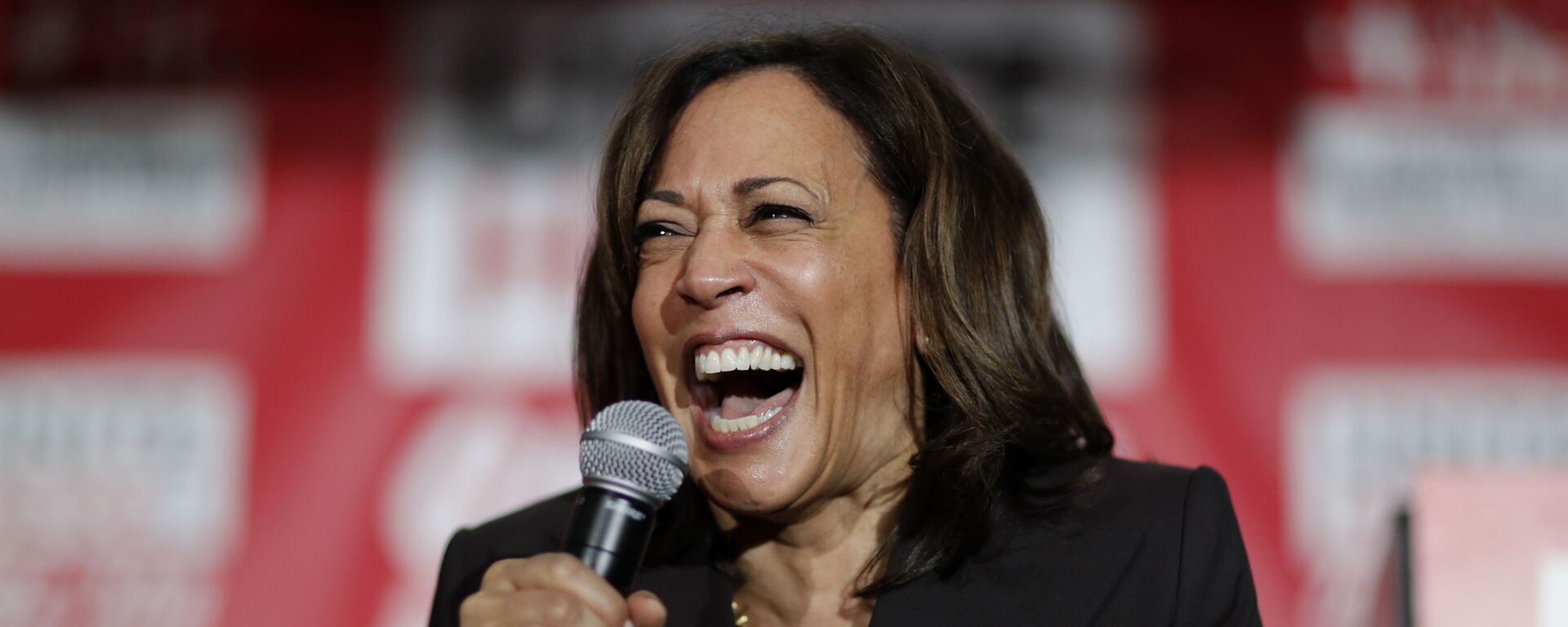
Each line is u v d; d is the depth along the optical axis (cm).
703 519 150
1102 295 304
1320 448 299
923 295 145
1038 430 146
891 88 148
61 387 306
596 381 160
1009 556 138
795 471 136
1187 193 307
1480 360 300
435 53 316
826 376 138
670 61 154
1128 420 301
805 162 139
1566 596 152
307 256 310
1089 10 312
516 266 309
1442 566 156
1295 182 306
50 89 315
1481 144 307
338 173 313
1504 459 297
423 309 308
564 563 100
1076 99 309
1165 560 135
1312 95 309
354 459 304
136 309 309
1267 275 304
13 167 312
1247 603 137
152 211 312
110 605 301
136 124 315
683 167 141
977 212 153
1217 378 301
